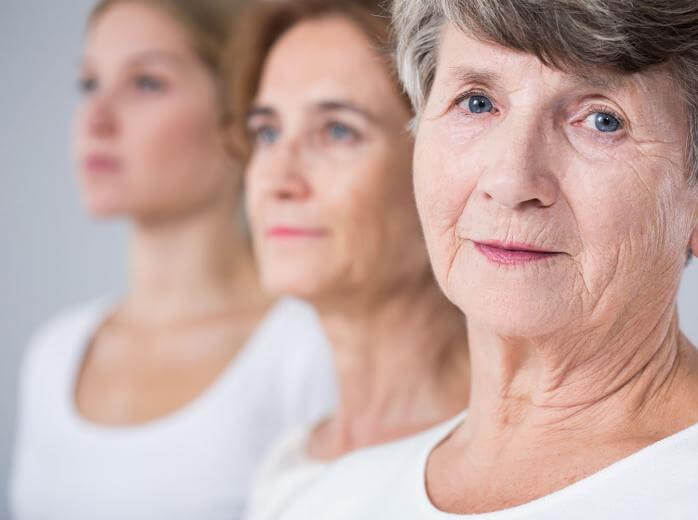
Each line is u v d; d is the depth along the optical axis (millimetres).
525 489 1296
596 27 1136
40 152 4613
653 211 1198
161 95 3252
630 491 1181
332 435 2340
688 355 1339
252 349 3121
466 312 1299
